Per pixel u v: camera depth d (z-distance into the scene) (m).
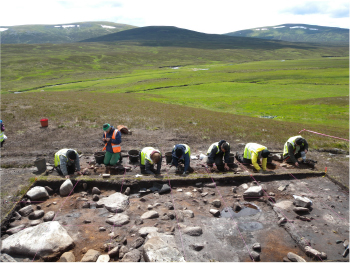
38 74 88.31
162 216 5.95
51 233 4.84
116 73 92.12
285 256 4.86
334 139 14.26
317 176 8.39
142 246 4.86
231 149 11.20
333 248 5.07
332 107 33.12
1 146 10.61
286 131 15.84
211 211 6.18
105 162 8.59
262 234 5.50
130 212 6.18
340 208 6.53
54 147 10.72
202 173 8.34
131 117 17.67
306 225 5.75
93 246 4.90
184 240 5.14
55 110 18.59
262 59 154.38
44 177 7.36
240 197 7.09
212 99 40.31
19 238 4.79
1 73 86.69
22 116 16.06
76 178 7.38
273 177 8.13
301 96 43.75
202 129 14.52
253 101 38.62
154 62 132.38
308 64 104.88
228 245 5.09
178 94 46.53
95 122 15.45
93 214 6.02
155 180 7.50
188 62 134.38
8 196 6.42
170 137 12.74
